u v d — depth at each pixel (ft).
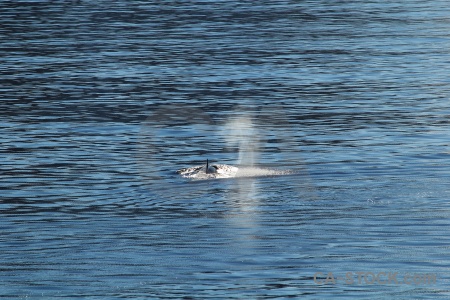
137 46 511.81
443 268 189.47
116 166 274.57
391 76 428.15
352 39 540.52
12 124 331.16
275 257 196.34
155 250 200.85
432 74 433.07
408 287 180.24
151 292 178.09
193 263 193.47
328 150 292.81
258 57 479.82
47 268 190.70
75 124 332.19
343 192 242.17
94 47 507.71
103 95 385.09
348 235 209.46
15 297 175.83
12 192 245.65
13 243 205.57
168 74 432.66
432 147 294.46
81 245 204.23
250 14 648.38
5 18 616.39
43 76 426.10
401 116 344.90
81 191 246.88
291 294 177.06
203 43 522.06
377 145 298.76
